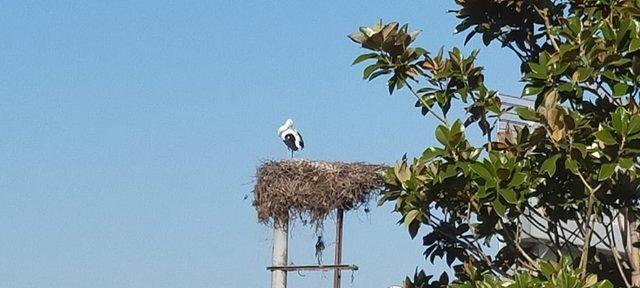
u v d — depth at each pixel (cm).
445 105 1228
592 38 1127
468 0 1285
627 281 1185
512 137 1169
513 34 1288
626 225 1165
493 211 1173
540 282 1099
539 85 1134
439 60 1234
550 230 1209
